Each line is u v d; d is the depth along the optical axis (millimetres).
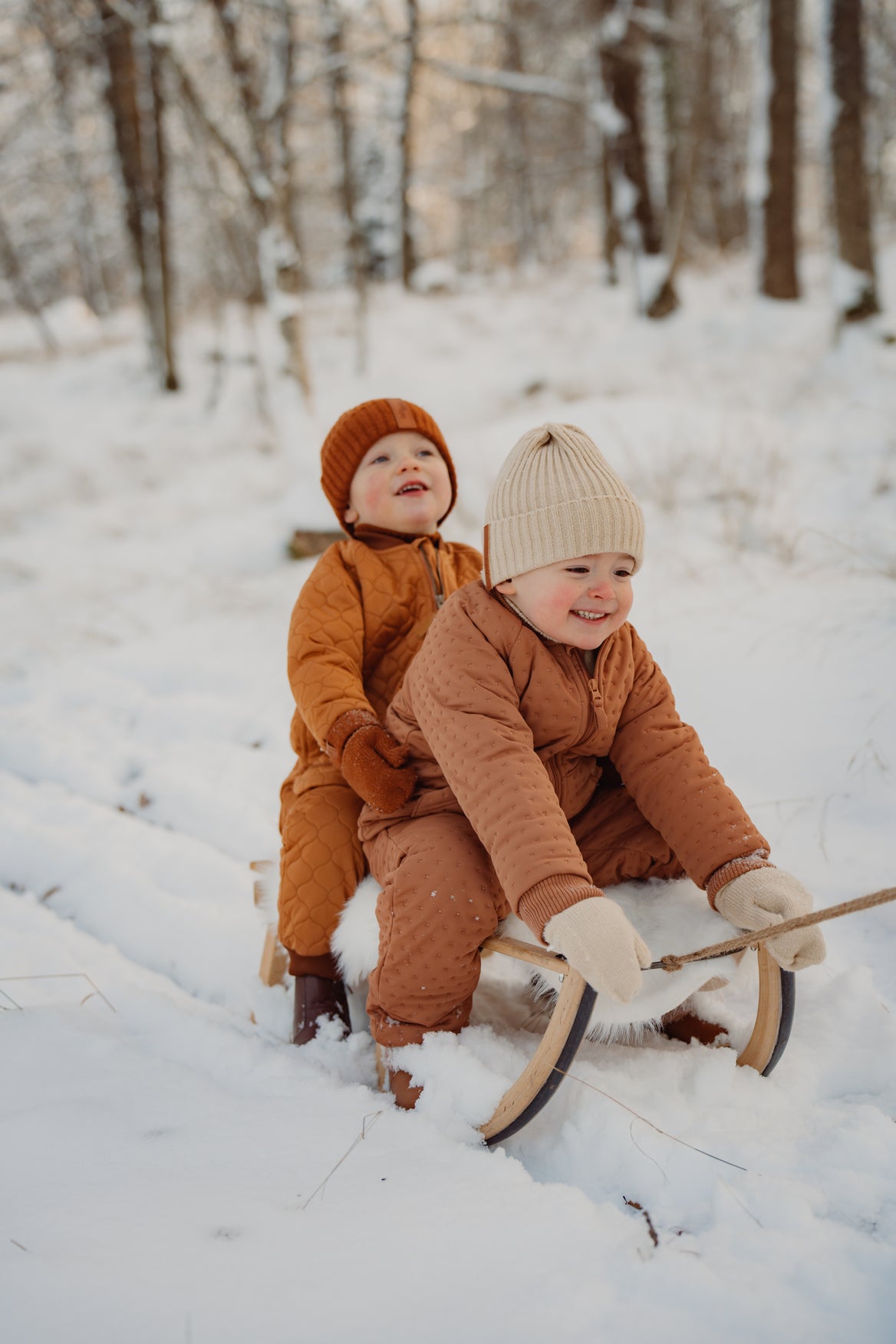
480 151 24031
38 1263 1189
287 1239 1261
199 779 3459
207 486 8859
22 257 23062
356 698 2041
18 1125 1525
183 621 5223
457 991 1681
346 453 2371
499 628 1747
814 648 3229
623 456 5574
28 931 2555
